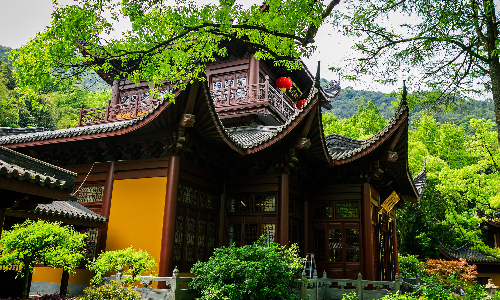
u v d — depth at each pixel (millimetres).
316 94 13938
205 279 10609
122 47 9617
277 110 20266
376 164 16312
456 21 10734
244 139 16625
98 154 14453
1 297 9820
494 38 10875
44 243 7770
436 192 34656
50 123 42250
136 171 13438
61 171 8016
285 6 9195
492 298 11477
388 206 19922
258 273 10195
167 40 9547
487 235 35438
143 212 12828
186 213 13234
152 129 12969
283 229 14359
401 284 14438
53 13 9016
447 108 13578
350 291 14070
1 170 6270
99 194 14094
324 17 10031
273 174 15102
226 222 15492
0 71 43906
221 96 20031
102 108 21078
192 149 13570
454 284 13242
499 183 21812
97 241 13289
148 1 9008
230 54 21078
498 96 10742
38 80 9680
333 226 16797
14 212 9617
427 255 37875
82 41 10789
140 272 10945
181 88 11383
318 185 17547
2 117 38375
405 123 15281
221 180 15766
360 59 12172
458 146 40594
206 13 9211
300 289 12375
